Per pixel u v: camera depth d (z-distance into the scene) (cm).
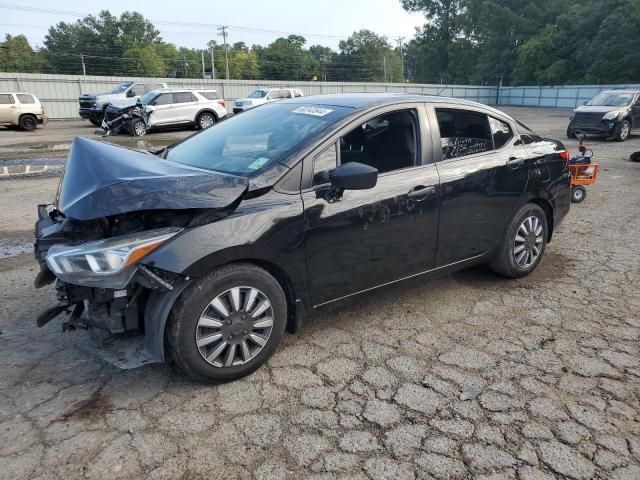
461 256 402
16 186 916
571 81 5712
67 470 230
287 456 240
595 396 286
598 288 440
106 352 296
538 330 365
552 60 5978
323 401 282
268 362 321
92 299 282
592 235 602
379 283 355
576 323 375
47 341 345
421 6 7812
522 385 297
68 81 3347
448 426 261
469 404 279
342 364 319
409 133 367
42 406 275
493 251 429
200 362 283
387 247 349
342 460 238
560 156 470
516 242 443
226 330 288
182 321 273
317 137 323
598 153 1377
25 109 2244
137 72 8756
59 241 291
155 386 295
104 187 269
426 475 229
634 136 1852
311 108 369
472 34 7438
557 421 265
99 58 8688
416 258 370
